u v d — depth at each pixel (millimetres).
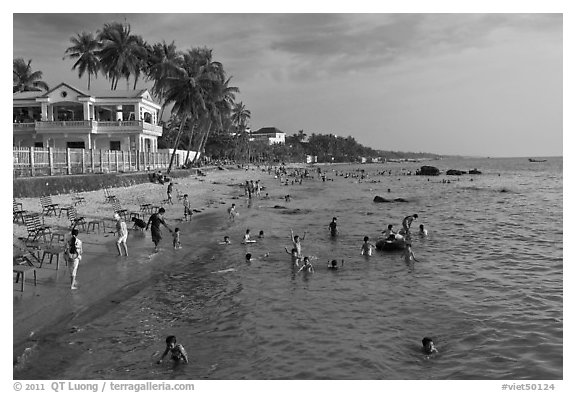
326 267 17828
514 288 14867
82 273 15164
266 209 36594
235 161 131250
